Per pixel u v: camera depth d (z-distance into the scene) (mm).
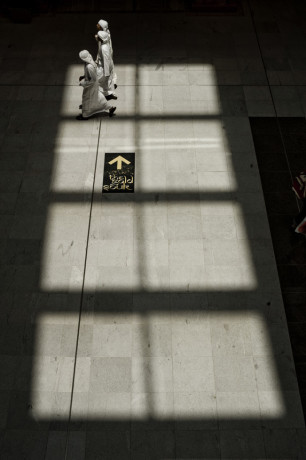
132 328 7133
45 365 6797
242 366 6832
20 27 11625
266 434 6312
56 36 11422
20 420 6375
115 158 9094
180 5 12227
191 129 9578
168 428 6340
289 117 9844
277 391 6641
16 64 10766
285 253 7949
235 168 9000
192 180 8797
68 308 7312
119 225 8203
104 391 6598
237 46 11273
